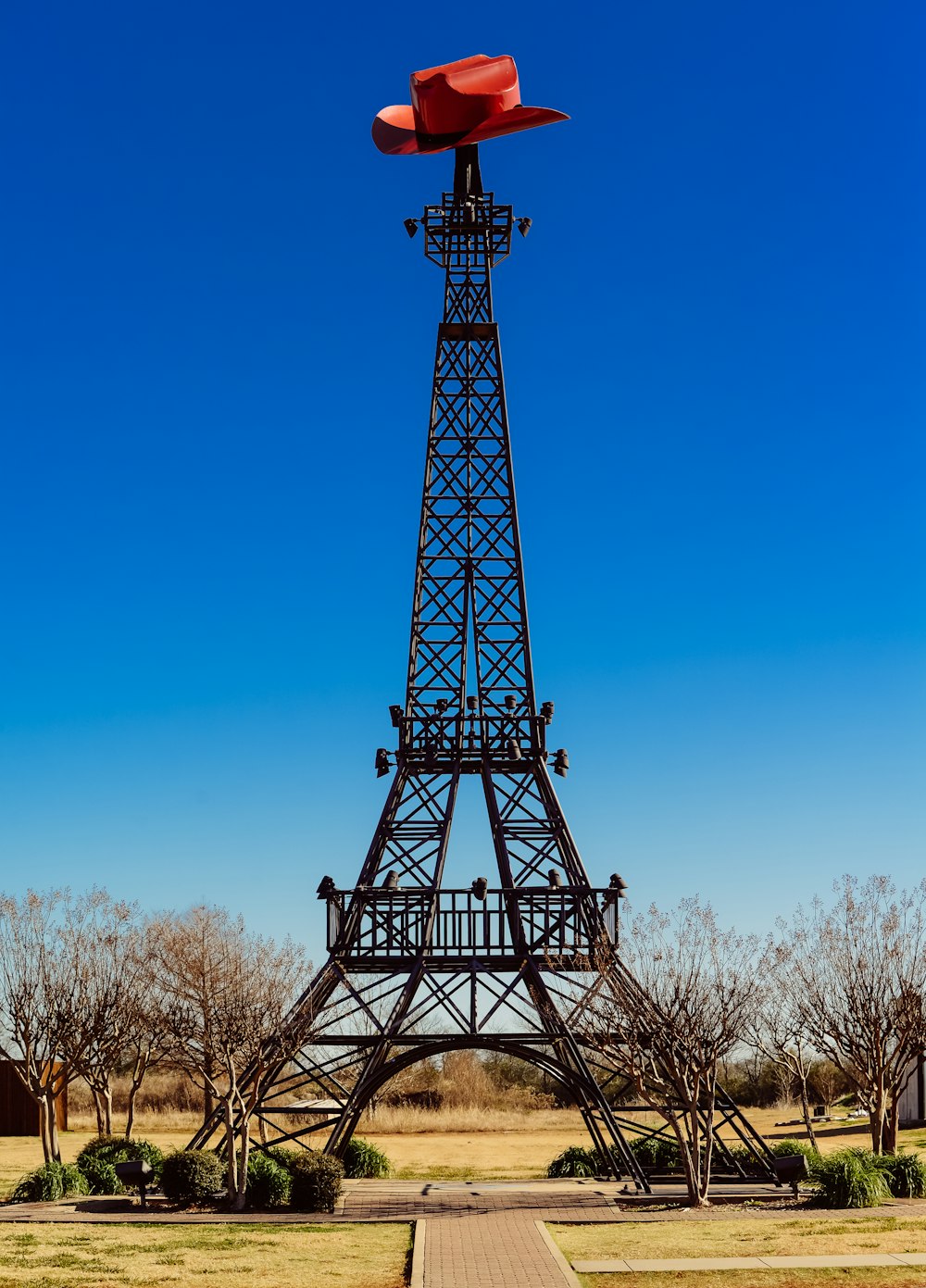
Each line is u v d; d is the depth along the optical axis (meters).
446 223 48.69
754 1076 80.25
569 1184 38.72
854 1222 29.33
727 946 37.91
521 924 40.31
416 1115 69.50
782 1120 64.19
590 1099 38.22
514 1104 79.38
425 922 40.22
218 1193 34.69
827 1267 24.09
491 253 48.69
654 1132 39.19
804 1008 41.66
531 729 44.53
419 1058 37.78
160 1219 31.72
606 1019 35.78
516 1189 37.41
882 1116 38.72
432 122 46.72
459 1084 78.81
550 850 42.97
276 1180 33.97
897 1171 33.81
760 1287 22.73
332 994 39.94
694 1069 33.84
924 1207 31.80
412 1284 22.94
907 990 39.34
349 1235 29.06
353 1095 37.00
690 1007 34.72
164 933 51.47
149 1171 36.03
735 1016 36.84
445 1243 27.30
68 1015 39.09
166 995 45.81
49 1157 38.12
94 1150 39.81
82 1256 26.31
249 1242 28.09
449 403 47.59
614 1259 25.38
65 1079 42.94
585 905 40.22
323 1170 33.31
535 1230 29.00
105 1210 33.38
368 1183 39.84
